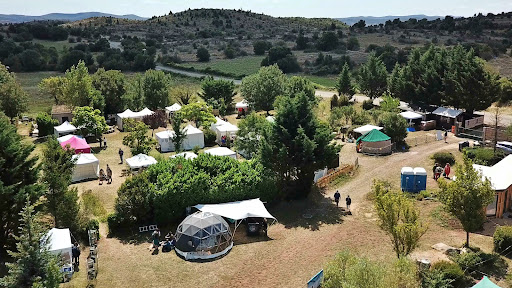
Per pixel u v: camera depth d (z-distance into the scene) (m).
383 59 125.31
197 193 31.73
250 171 34.53
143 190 30.72
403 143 50.84
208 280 24.41
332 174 40.28
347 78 78.44
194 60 158.88
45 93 95.94
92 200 34.56
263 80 73.19
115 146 54.12
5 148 26.44
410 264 19.78
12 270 18.92
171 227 31.20
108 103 70.62
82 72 65.62
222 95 81.38
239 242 29.19
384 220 24.02
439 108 60.06
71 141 47.38
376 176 41.03
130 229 30.73
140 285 23.89
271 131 35.91
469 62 56.59
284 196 36.25
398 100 64.62
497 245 26.00
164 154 50.56
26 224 19.30
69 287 23.23
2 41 147.75
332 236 29.55
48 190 28.09
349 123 60.62
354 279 17.64
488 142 47.72
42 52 140.50
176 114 55.81
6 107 62.00
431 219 31.23
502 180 31.55
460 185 25.47
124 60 141.12
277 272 25.16
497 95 56.75
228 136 54.28
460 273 22.52
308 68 137.50
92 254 25.92
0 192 24.42
